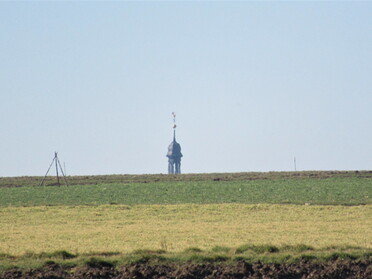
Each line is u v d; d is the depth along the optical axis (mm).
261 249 140000
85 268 131625
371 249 140375
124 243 159875
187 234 174500
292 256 135500
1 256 139500
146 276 130125
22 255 140125
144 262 133875
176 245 153000
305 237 165000
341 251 138375
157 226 194750
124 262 133750
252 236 168750
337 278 130750
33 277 128750
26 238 172000
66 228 194000
